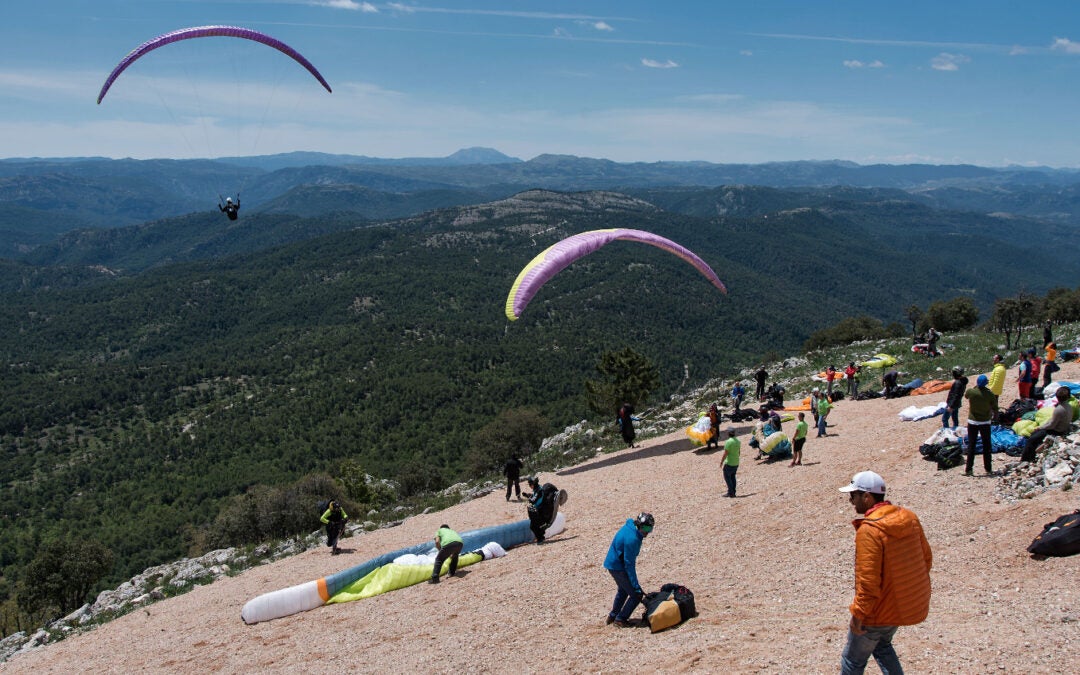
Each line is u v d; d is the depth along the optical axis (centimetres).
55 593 3956
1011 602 891
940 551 1134
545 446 4444
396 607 1501
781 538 1398
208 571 2566
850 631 659
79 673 1552
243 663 1362
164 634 1728
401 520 2792
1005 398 2136
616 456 2897
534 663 1041
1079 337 3375
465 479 6300
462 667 1088
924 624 884
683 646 968
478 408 14675
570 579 1417
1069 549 965
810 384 3572
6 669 1748
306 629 1496
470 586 1530
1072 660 710
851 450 1986
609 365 4297
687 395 4644
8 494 11844
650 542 1587
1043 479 1251
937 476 1500
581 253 2616
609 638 1070
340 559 2203
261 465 12256
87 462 13200
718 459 2373
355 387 15725
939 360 3500
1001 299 4275
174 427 14775
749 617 1036
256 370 18388
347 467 4884
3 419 15150
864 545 634
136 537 9725
